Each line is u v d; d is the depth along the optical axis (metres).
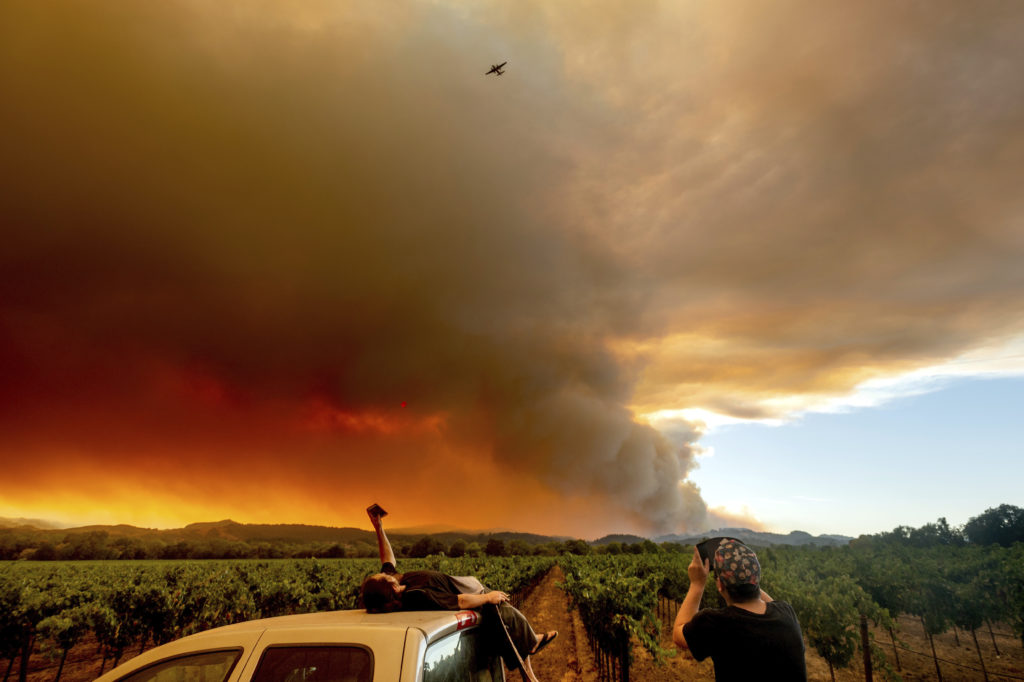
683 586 19.39
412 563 43.28
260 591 17.28
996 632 20.45
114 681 3.00
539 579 45.03
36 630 11.01
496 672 3.42
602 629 10.67
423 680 2.49
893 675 10.13
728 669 2.57
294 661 2.71
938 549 25.69
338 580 21.45
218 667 2.84
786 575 16.72
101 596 13.48
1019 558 16.42
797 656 2.58
